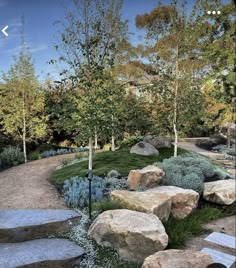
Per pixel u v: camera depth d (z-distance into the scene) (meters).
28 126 13.95
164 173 7.34
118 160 9.47
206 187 7.27
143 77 12.92
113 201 5.38
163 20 10.69
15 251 3.71
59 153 15.12
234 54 16.31
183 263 3.34
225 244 4.83
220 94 17.16
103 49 7.71
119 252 4.05
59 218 4.53
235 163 12.82
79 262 3.74
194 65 10.61
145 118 12.94
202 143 19.91
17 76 13.45
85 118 7.48
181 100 10.02
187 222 5.50
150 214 4.61
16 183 7.75
